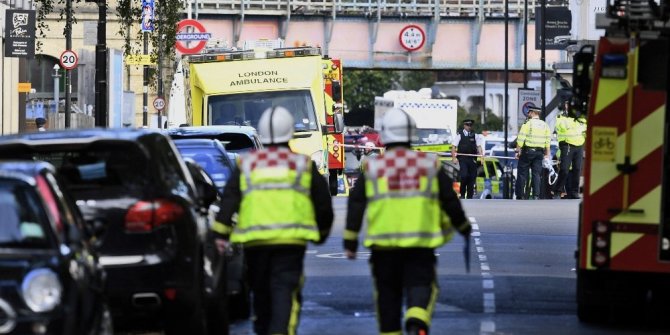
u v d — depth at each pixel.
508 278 39.03
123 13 80.38
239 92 66.56
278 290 24.59
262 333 25.39
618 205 28.75
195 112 66.56
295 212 24.72
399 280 24.41
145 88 122.69
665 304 31.22
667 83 28.47
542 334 29.73
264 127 25.08
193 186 29.02
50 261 21.14
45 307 20.78
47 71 132.25
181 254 26.20
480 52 146.12
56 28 131.62
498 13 145.75
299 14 141.25
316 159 65.88
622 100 28.61
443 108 138.00
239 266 32.62
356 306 34.03
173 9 92.69
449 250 46.12
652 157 28.62
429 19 143.75
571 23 115.88
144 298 25.98
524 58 133.88
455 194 24.27
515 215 59.28
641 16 28.42
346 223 24.55
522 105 117.31
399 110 24.45
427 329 23.64
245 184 24.89
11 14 86.94
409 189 24.05
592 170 28.78
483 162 103.94
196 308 26.62
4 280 20.92
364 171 24.48
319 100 66.81
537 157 78.81
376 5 141.75
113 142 26.66
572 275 39.97
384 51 143.75
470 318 31.97
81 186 26.23
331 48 143.12
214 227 25.12
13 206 22.09
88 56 132.38
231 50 71.69
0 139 27.22
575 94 30.72
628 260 28.81
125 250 25.98
